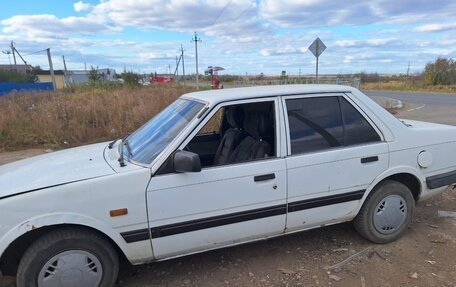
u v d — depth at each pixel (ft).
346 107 10.80
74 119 34.78
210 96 10.36
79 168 9.32
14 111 34.81
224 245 9.80
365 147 10.70
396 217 11.51
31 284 8.27
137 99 43.70
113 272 9.02
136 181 8.63
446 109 57.52
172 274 10.36
